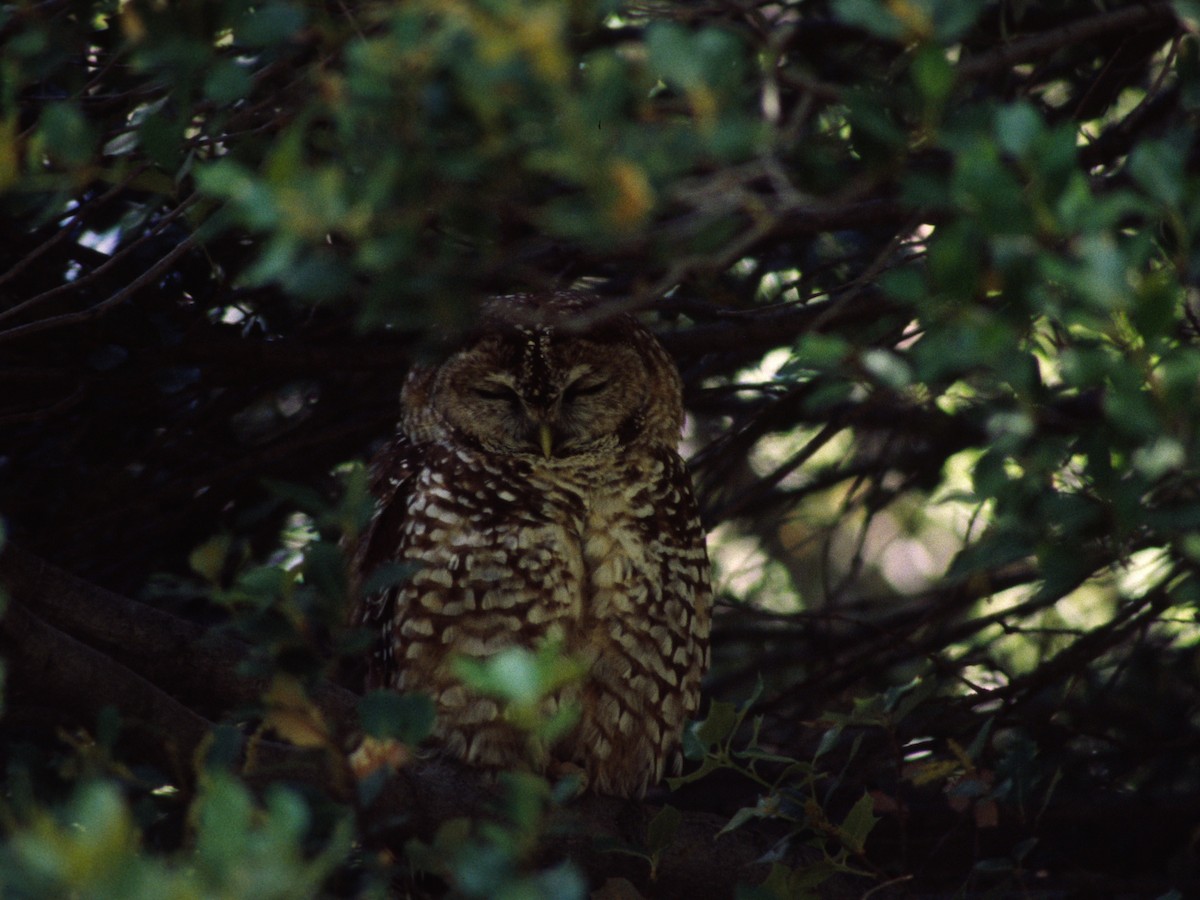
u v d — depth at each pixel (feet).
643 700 33.19
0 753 27.40
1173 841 36.68
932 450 41.29
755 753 25.54
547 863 30.09
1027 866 33.78
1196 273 16.98
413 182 16.22
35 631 24.27
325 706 26.45
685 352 36.50
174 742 24.68
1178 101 32.99
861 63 34.83
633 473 33.73
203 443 38.19
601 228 15.48
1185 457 16.79
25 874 12.48
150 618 26.91
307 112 16.06
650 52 15.58
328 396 38.99
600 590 32.91
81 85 25.35
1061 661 34.37
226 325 36.29
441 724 31.89
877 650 37.40
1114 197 15.88
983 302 21.33
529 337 33.45
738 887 21.77
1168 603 32.71
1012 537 19.61
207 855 13.03
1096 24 27.40
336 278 16.28
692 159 15.65
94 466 36.83
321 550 18.38
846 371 17.44
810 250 40.11
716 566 44.68
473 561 32.30
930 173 17.58
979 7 16.61
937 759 32.73
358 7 20.75
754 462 46.03
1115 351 17.60
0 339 26.32
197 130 25.99
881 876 25.41
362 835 18.75
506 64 14.88
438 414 34.22
